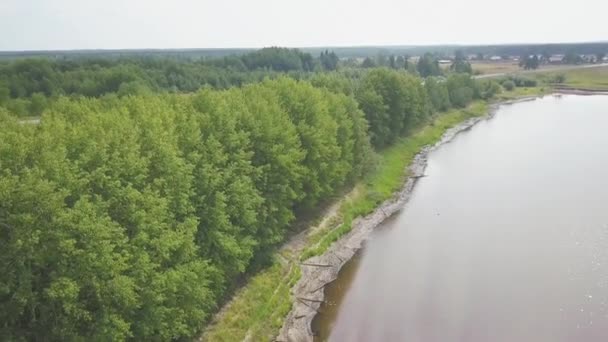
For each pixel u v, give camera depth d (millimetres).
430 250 51469
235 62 181250
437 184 73562
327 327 37969
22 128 29250
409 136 99312
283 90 54562
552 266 47031
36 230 23250
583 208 61875
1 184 22609
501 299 41531
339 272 47062
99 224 25094
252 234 42719
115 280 25578
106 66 150125
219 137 40062
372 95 82000
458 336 36594
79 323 25672
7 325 23938
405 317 39250
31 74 119938
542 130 113812
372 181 69312
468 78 154750
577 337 36125
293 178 47031
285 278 43656
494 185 72438
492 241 53094
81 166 27578
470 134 111938
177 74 140750
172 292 30438
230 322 36062
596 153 89688
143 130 34094
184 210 33219
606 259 48094
